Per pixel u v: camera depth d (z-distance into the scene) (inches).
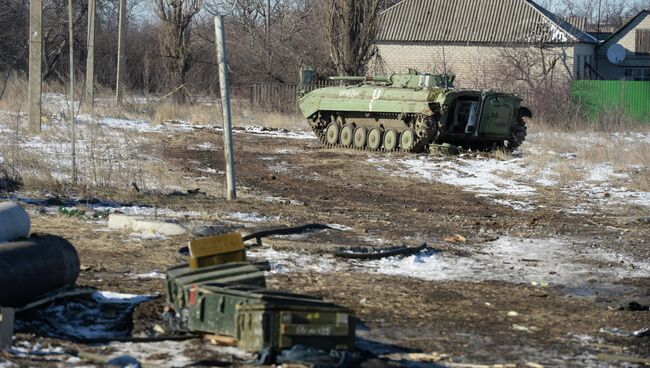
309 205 1477.6
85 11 4210.1
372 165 2081.7
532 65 3993.6
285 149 2401.6
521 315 814.5
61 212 1212.5
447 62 4436.5
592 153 2214.6
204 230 1109.7
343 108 2436.0
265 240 1090.1
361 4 3161.9
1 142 1769.2
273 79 4308.6
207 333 653.3
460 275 983.6
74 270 759.7
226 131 1456.7
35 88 2025.1
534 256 1117.7
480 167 2076.8
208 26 4598.9
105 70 4057.6
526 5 4453.7
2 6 3818.9
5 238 730.2
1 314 604.1
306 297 640.4
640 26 4512.8
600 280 991.6
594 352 701.3
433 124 2262.6
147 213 1248.8
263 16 4724.4
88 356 597.6
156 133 2516.0
